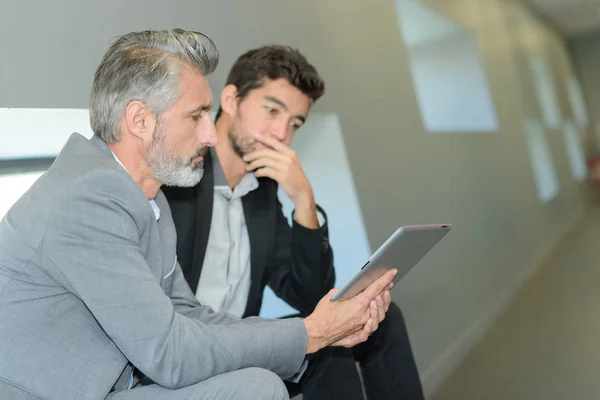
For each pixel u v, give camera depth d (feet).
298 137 9.39
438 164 13.38
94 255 3.60
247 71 6.16
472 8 18.52
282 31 8.39
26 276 3.64
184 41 4.27
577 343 11.36
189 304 4.91
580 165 38.55
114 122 4.13
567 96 39.32
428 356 10.55
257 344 3.93
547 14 34.68
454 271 13.00
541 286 17.58
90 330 3.74
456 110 17.80
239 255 6.16
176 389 3.69
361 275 4.39
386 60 11.53
